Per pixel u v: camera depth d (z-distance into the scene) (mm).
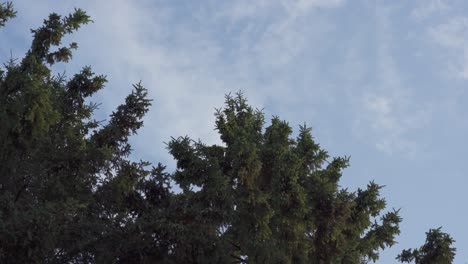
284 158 20984
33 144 19812
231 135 22453
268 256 19984
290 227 20781
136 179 21984
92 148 20906
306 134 22891
